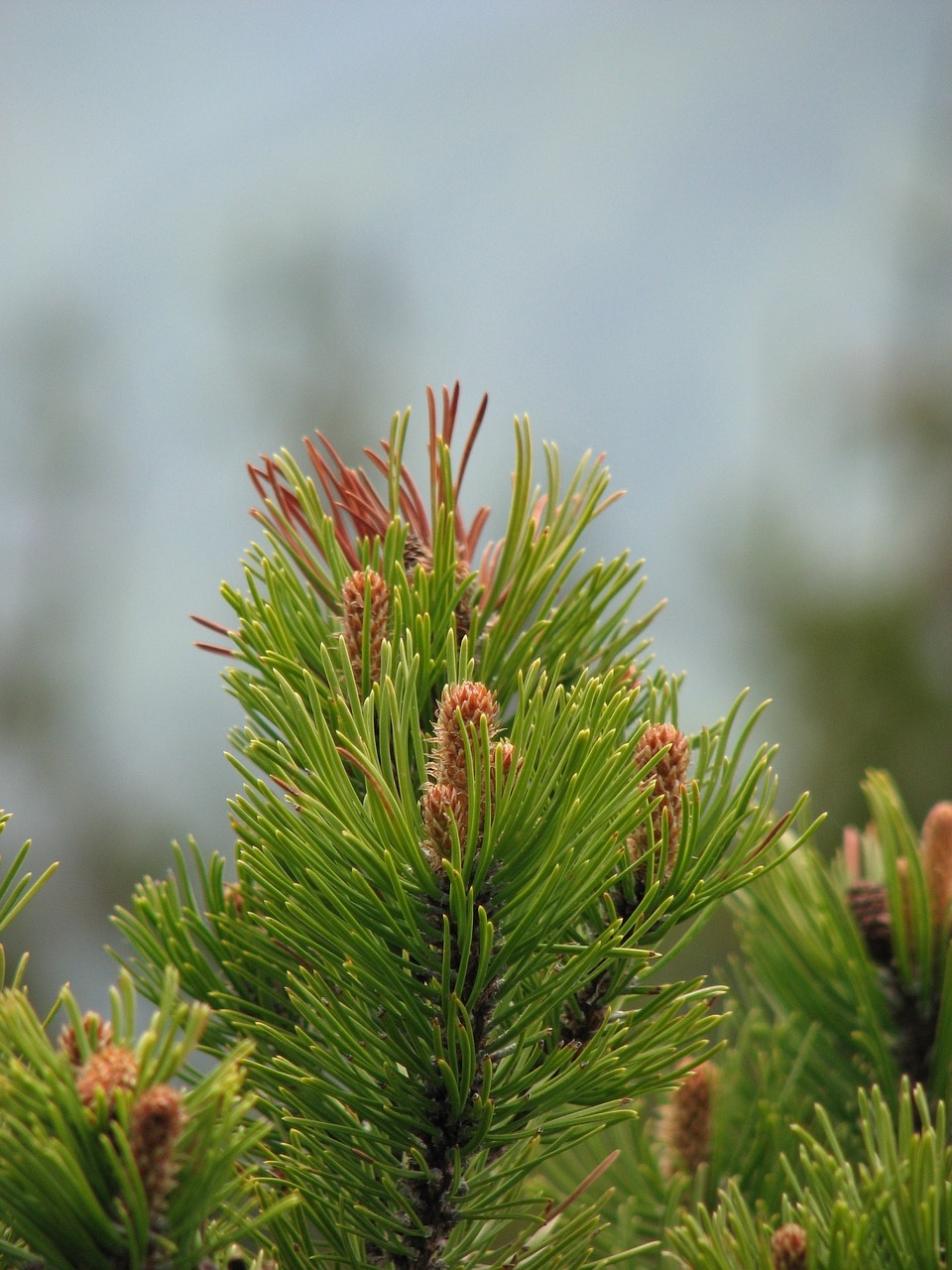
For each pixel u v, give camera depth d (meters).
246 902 0.88
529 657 0.89
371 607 0.88
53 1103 0.81
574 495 0.91
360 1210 0.86
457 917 0.84
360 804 0.85
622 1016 0.87
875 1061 0.93
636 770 0.86
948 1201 0.86
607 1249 0.92
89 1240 0.81
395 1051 0.85
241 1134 0.82
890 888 0.94
